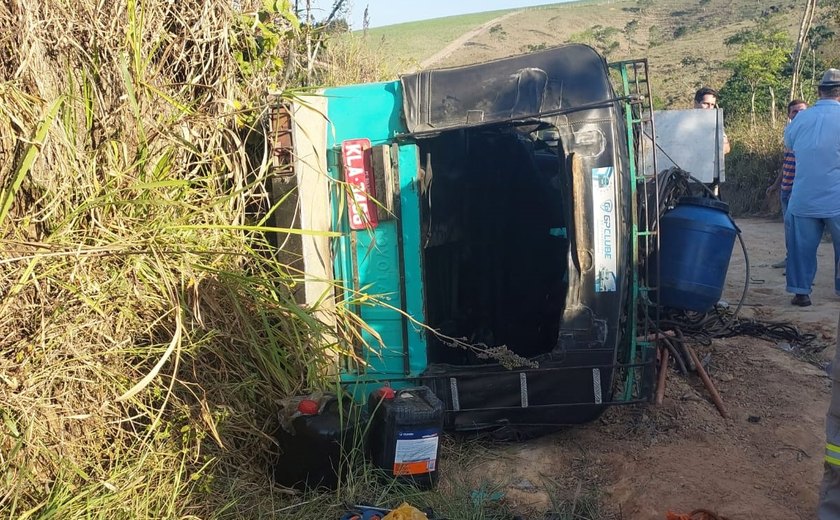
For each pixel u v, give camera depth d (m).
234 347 3.60
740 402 4.52
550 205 4.91
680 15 75.69
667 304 4.56
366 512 3.19
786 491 3.48
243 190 3.75
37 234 3.10
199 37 4.07
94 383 3.07
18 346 2.92
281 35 4.84
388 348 4.00
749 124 15.47
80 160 3.23
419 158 4.17
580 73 3.79
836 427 2.96
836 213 6.35
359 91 3.96
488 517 3.38
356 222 3.95
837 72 6.42
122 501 2.98
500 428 4.04
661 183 4.73
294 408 3.49
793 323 6.12
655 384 4.57
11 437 2.81
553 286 4.83
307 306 3.88
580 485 3.63
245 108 4.15
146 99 3.65
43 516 2.74
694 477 3.58
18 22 3.07
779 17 55.19
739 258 9.27
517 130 4.54
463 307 4.90
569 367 3.84
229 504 3.16
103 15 3.53
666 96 38.62
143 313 3.36
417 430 3.44
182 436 3.32
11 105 2.96
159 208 3.52
